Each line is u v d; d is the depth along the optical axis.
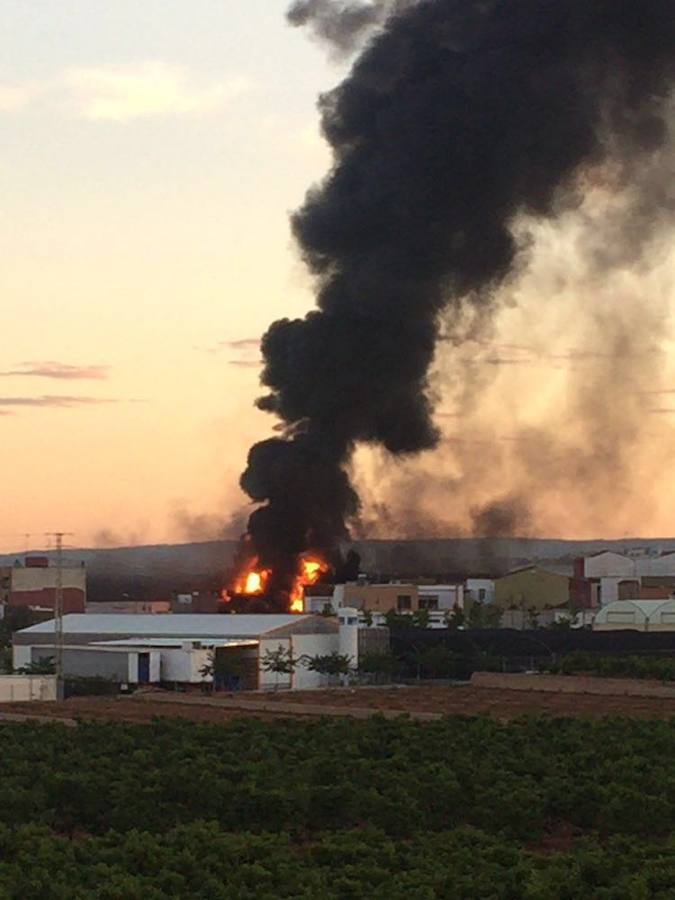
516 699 75.75
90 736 58.97
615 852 37.97
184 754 53.75
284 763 51.94
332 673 90.06
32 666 88.50
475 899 33.16
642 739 56.91
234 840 38.41
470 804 45.44
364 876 34.25
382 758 54.81
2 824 40.25
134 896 32.06
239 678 87.12
